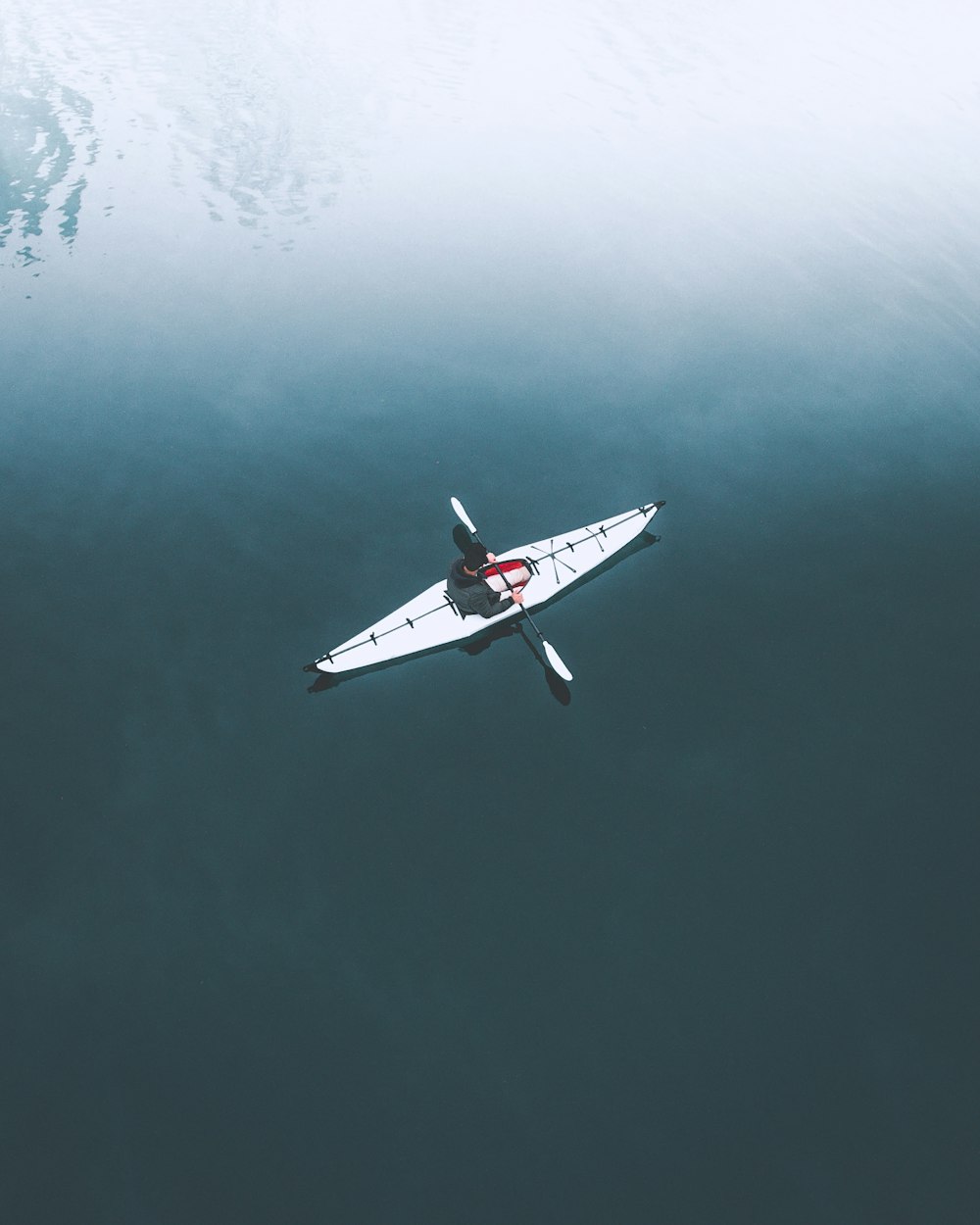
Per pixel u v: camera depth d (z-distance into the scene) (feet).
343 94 66.49
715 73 70.79
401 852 23.61
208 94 65.82
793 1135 18.94
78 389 37.83
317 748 25.94
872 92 67.92
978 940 21.89
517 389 38.96
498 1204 18.04
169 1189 18.15
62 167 55.06
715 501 34.04
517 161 58.03
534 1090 19.61
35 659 27.94
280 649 28.76
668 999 20.95
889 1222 17.80
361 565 31.60
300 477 34.65
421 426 37.01
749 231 50.90
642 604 30.25
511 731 26.50
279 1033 20.40
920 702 27.09
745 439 36.73
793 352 41.50
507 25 79.71
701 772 25.32
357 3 84.28
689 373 40.06
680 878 23.04
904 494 34.35
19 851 23.38
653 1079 19.76
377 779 25.22
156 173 54.85
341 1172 18.44
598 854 23.56
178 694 27.22
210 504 33.42
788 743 26.03
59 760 25.34
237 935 22.02
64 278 44.57
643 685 27.71
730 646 28.86
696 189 55.11
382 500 33.96
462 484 34.68
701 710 26.96
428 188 54.49
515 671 28.27
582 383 39.32
